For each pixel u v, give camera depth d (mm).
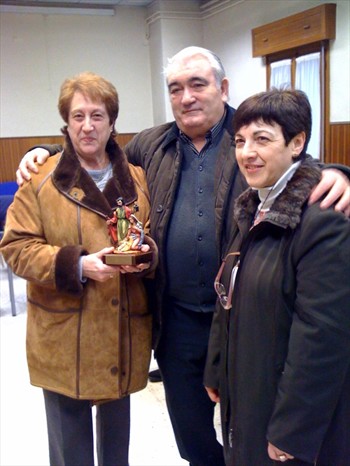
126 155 1788
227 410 1272
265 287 1093
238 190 1480
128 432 1769
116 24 7383
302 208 1057
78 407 1611
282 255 1070
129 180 1583
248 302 1135
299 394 1022
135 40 7527
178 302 1641
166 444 2238
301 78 5188
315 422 1028
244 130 1100
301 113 1075
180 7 7059
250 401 1152
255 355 1128
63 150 1542
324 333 997
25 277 1477
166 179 1598
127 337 1564
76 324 1501
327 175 1072
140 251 1419
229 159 1512
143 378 1630
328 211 1016
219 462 1796
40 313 1537
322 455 1117
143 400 2629
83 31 7219
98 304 1500
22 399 2682
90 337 1504
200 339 1642
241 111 1102
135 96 7668
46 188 1501
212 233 1527
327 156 4988
